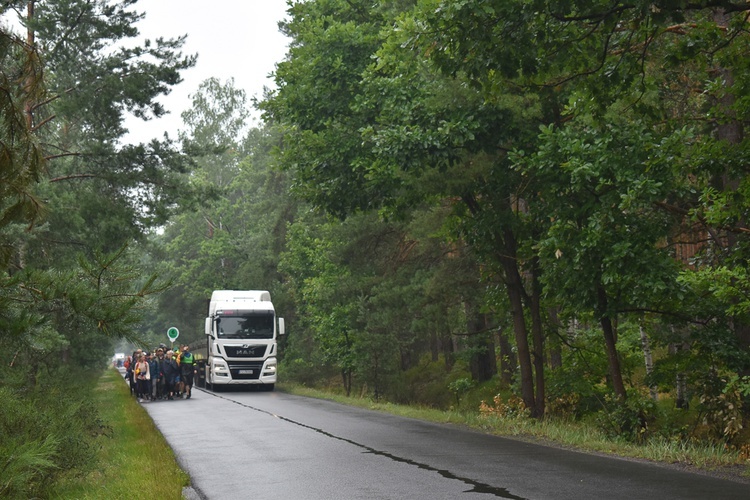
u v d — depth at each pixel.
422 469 11.99
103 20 28.53
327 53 23.91
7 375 10.76
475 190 21.44
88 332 7.05
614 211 16.22
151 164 30.30
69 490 10.80
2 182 6.48
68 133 31.95
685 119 18.05
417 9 13.17
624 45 13.94
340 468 12.25
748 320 17.53
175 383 34.22
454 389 32.91
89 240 28.09
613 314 17.36
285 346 57.00
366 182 23.02
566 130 16.88
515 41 12.95
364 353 36.03
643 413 17.16
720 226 14.06
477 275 30.58
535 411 22.05
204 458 13.88
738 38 13.84
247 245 74.00
